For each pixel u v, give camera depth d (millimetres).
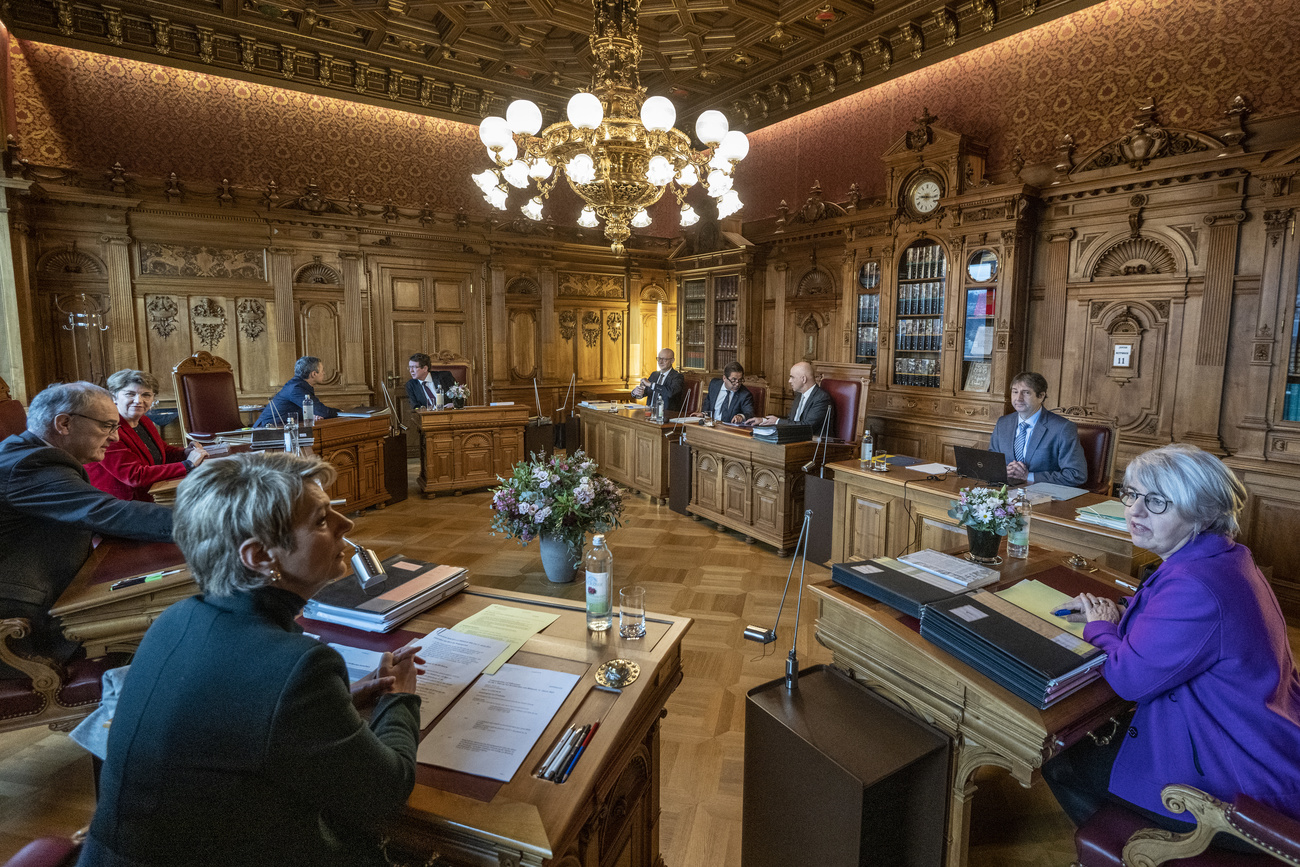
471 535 5211
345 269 7621
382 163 7805
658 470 6207
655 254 9578
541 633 1758
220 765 951
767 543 5059
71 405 2244
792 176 7797
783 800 1771
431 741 1291
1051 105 5398
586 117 3686
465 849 1123
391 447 6121
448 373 7219
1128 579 2154
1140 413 4828
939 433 5883
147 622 1958
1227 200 4309
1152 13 4758
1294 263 4031
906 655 1799
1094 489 3678
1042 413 3795
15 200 5812
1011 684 1543
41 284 6207
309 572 1128
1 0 5766
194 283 6902
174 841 954
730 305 8383
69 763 2480
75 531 2191
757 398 6195
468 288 8398
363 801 1012
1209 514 1547
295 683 971
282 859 1001
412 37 6570
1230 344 4352
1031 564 2271
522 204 8680
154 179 6605
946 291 5750
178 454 3879
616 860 1518
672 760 2570
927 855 1696
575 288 9141
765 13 5875
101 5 5977
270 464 1120
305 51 6926
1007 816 2281
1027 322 5473
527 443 7105
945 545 3492
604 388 9492
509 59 7008
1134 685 1512
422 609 1870
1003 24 5535
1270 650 1452
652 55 6797
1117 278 4895
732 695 3008
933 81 6246
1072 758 1814
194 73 6762
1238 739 1427
